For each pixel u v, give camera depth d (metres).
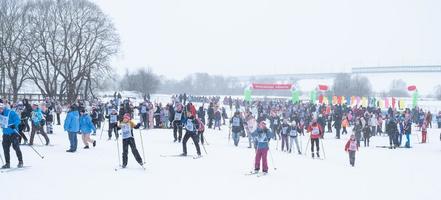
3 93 48.84
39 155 15.38
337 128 31.64
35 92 63.56
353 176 15.34
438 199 12.02
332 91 87.19
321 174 15.31
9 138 13.25
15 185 11.27
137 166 14.79
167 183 12.26
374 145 28.61
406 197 12.10
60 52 54.34
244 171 14.87
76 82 59.19
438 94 106.31
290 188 12.43
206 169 14.88
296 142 22.05
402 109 55.75
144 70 93.50
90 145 20.00
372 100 56.16
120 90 82.12
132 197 10.50
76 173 13.12
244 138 28.27
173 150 19.52
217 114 33.81
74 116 17.44
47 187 11.19
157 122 32.16
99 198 10.29
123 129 14.30
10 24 51.03
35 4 53.56
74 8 54.47
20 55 50.31
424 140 31.23
